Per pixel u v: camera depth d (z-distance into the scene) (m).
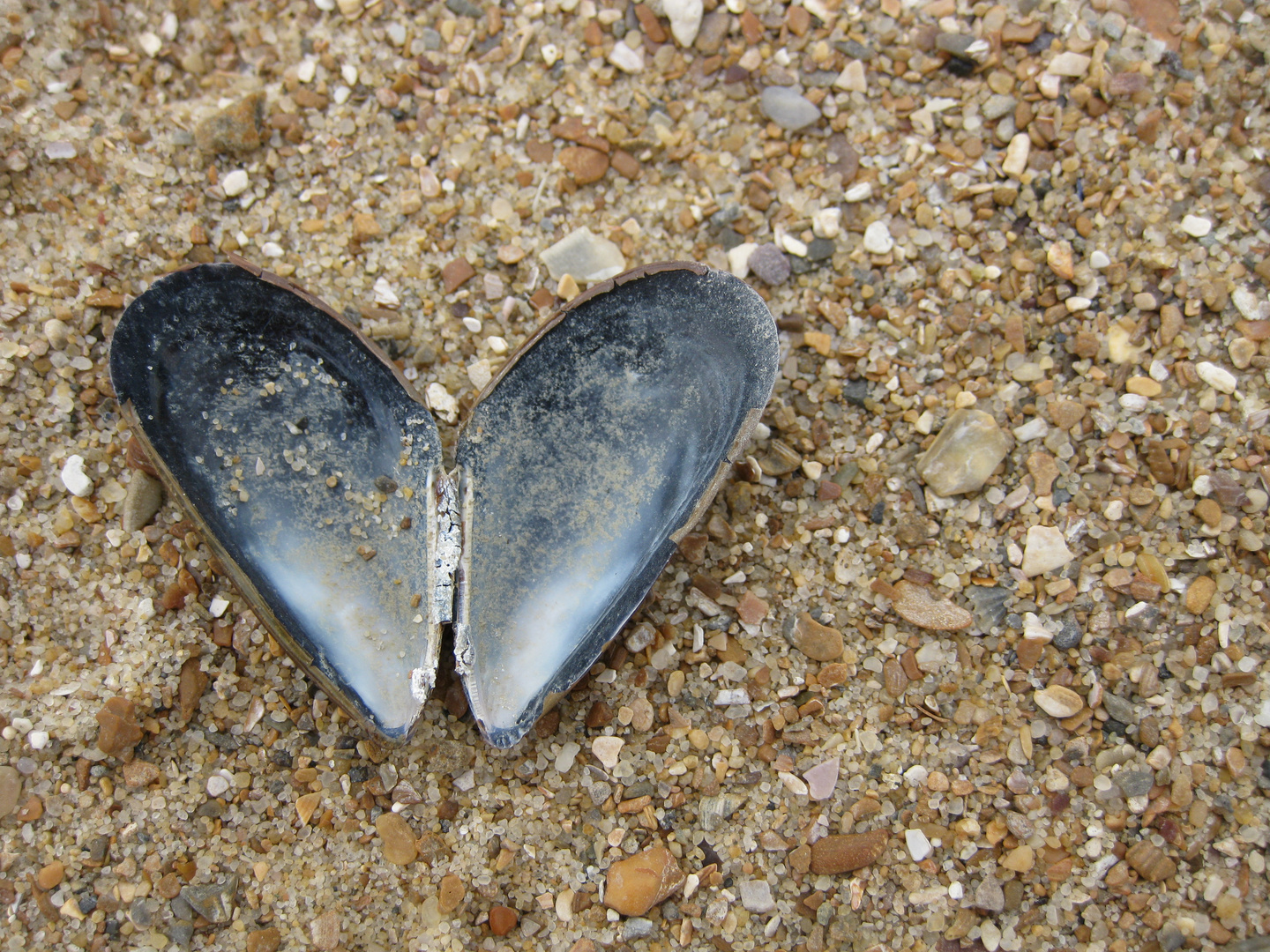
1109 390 0.21
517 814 0.20
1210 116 0.21
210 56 0.21
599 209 0.21
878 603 0.20
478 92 0.22
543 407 0.20
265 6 0.22
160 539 0.20
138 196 0.21
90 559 0.20
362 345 0.20
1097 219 0.21
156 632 0.20
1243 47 0.21
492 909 0.20
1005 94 0.21
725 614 0.20
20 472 0.20
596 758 0.20
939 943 0.20
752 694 0.20
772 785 0.20
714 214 0.21
